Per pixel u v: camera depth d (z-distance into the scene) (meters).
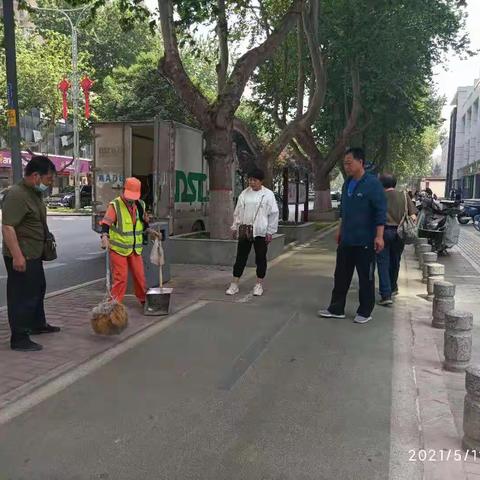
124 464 3.28
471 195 57.81
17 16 44.38
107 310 5.71
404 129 27.44
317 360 5.14
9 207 5.02
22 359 5.05
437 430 3.74
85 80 31.81
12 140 9.64
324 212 24.38
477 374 3.38
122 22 12.05
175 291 8.20
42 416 3.91
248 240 7.88
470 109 62.53
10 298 5.23
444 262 12.50
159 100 32.09
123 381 4.58
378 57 20.08
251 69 10.83
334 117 25.48
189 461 3.32
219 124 10.74
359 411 4.03
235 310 7.07
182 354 5.28
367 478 3.14
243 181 17.78
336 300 6.72
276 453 3.41
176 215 12.73
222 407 4.08
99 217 13.16
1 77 31.45
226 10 13.54
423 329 6.29
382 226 6.30
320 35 18.59
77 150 31.88
